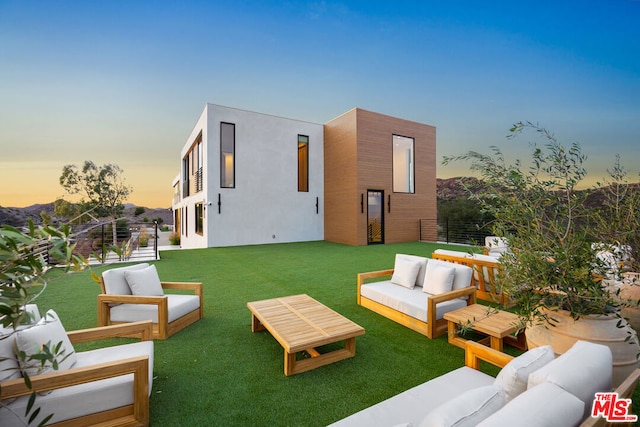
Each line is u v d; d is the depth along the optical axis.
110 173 15.41
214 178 10.18
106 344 2.84
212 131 10.15
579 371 1.09
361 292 3.96
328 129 12.13
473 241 2.35
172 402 1.98
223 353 2.66
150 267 3.43
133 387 1.73
